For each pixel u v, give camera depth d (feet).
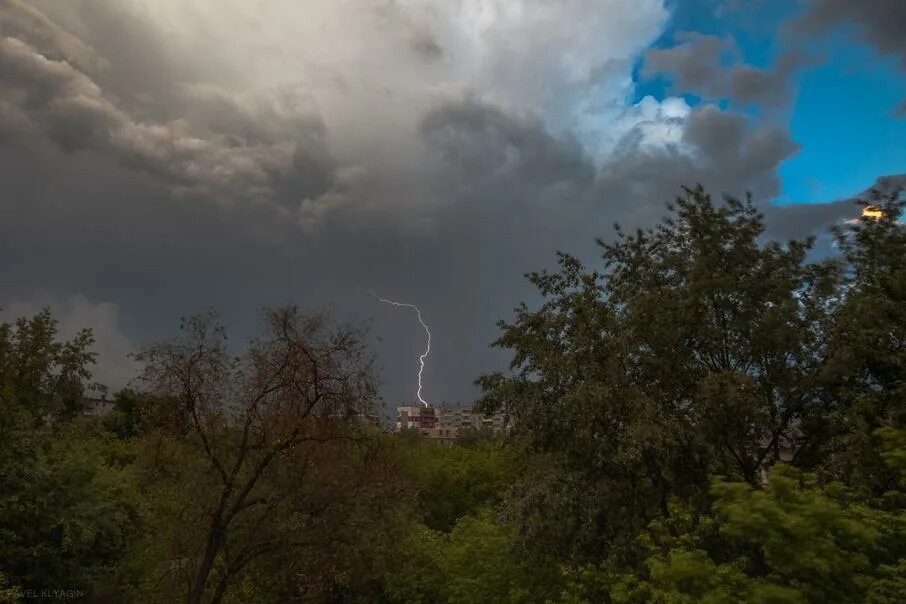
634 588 36.19
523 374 52.65
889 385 47.26
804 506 23.82
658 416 45.24
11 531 57.67
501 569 60.75
